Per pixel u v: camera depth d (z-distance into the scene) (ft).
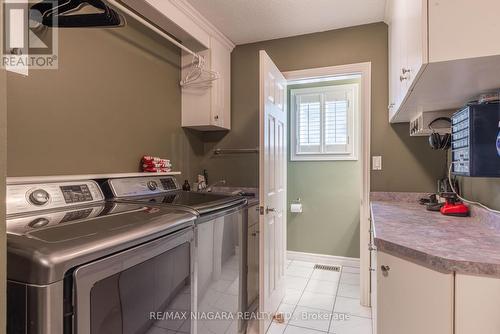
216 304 5.21
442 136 5.79
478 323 2.90
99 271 2.69
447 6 2.92
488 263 2.85
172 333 3.87
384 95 7.63
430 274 3.18
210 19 7.49
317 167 10.99
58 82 4.72
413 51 3.61
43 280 2.27
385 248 3.72
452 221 4.85
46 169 4.54
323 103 10.90
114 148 5.82
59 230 2.84
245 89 8.95
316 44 8.23
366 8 6.98
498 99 3.89
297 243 11.23
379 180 7.68
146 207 4.36
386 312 3.77
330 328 6.66
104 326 2.75
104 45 5.59
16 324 2.34
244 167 8.90
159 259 3.55
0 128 1.81
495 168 3.92
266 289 6.52
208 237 4.88
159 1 6.15
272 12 7.14
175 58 7.81
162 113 7.30
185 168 8.33
